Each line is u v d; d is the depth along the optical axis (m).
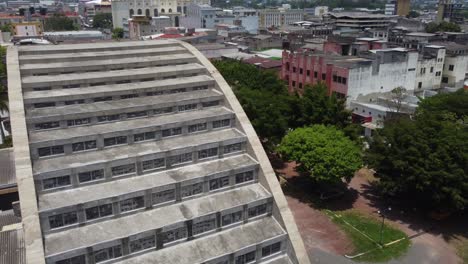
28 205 29.81
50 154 36.22
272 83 78.88
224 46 128.62
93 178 35.16
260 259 35.69
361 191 59.50
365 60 89.38
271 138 59.78
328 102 62.59
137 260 31.97
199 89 49.19
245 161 40.44
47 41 133.00
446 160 46.88
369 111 80.06
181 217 34.09
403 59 92.25
